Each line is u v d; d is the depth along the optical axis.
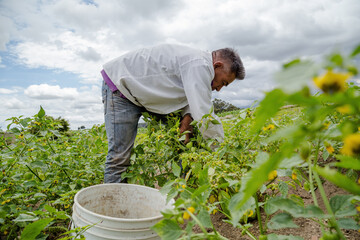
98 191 1.75
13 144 2.24
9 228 1.54
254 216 1.50
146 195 1.77
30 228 0.95
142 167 2.36
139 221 1.22
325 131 0.59
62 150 2.86
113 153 2.33
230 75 2.63
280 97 0.28
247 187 0.36
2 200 1.74
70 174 2.44
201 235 0.75
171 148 2.28
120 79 2.24
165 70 2.31
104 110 2.45
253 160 1.66
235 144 1.75
